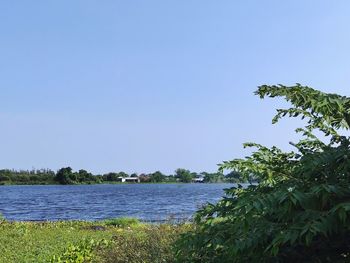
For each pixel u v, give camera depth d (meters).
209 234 3.89
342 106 3.55
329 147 3.87
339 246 3.51
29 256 11.14
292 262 3.61
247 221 3.24
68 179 170.12
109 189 130.62
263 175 3.94
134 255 7.93
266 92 3.82
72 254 11.15
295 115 4.09
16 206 56.69
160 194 89.25
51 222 23.64
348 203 3.04
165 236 7.97
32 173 168.62
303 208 3.27
